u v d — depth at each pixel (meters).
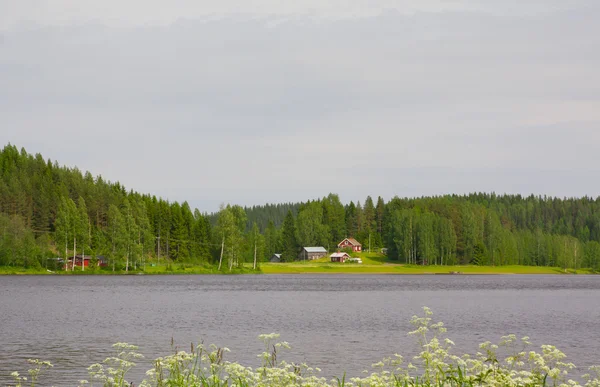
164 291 90.69
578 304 72.94
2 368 31.38
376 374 12.27
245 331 45.81
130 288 96.38
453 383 12.35
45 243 139.00
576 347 38.88
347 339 41.59
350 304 70.56
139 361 32.91
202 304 69.25
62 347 38.12
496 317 57.12
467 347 37.97
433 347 11.95
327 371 30.61
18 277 122.38
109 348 37.72
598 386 11.75
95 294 82.75
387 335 43.53
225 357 34.34
